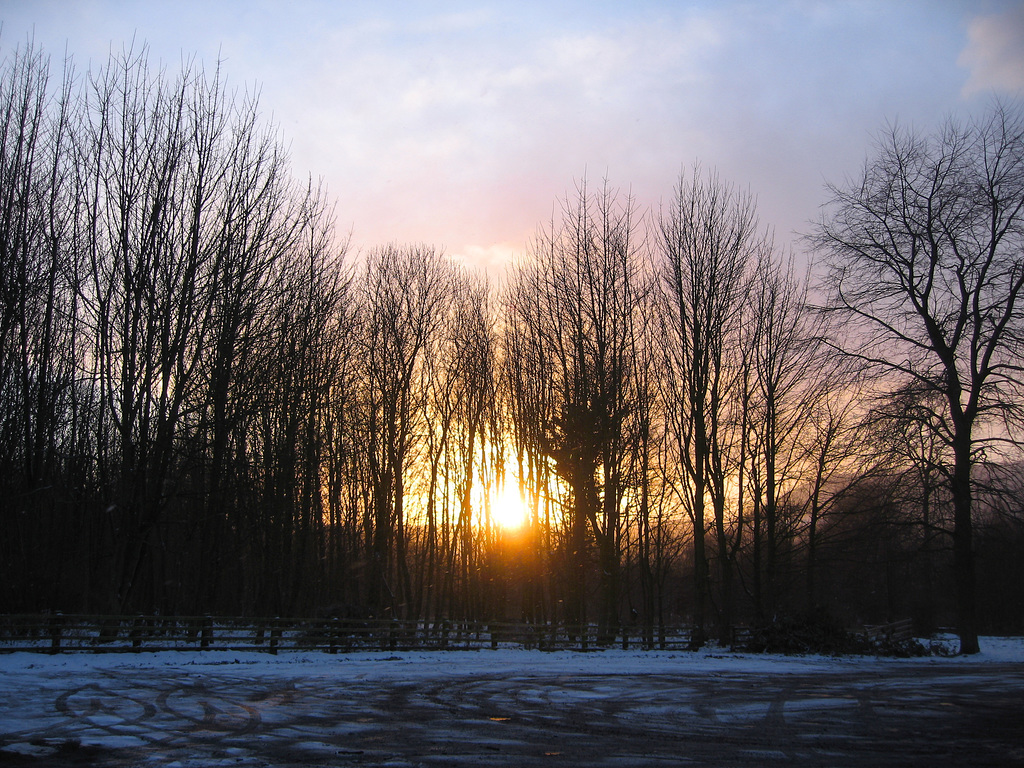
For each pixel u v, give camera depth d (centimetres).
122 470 2572
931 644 3164
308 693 1544
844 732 1170
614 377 3469
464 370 4325
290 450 3422
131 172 2650
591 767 901
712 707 1446
